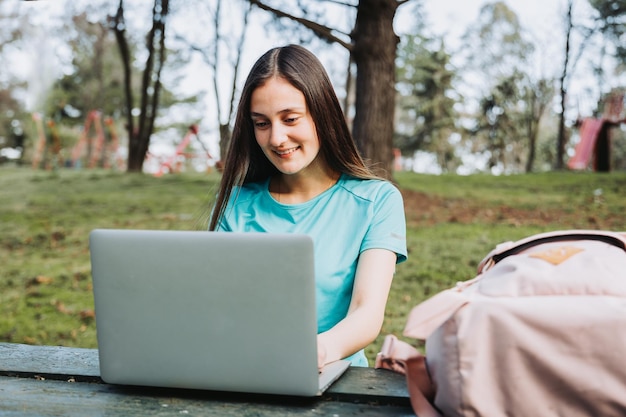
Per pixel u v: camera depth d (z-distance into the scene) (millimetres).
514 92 27156
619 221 6945
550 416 1108
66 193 10172
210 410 1311
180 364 1331
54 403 1362
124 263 1323
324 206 1849
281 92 1692
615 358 1079
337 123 1799
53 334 4371
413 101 31188
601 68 22031
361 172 1869
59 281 5574
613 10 19797
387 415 1282
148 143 14469
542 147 29672
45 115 33250
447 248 5801
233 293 1274
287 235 1241
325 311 1768
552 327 1094
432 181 10664
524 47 26094
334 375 1396
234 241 1262
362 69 6016
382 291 1684
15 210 8734
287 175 1899
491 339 1117
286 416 1277
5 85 33375
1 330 4445
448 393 1141
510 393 1107
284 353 1276
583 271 1161
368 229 1791
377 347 3777
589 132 17516
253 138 1912
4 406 1348
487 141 30359
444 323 1165
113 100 33562
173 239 1292
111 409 1327
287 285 1249
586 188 9367
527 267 1199
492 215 7449
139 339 1346
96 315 1367
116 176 12367
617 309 1095
